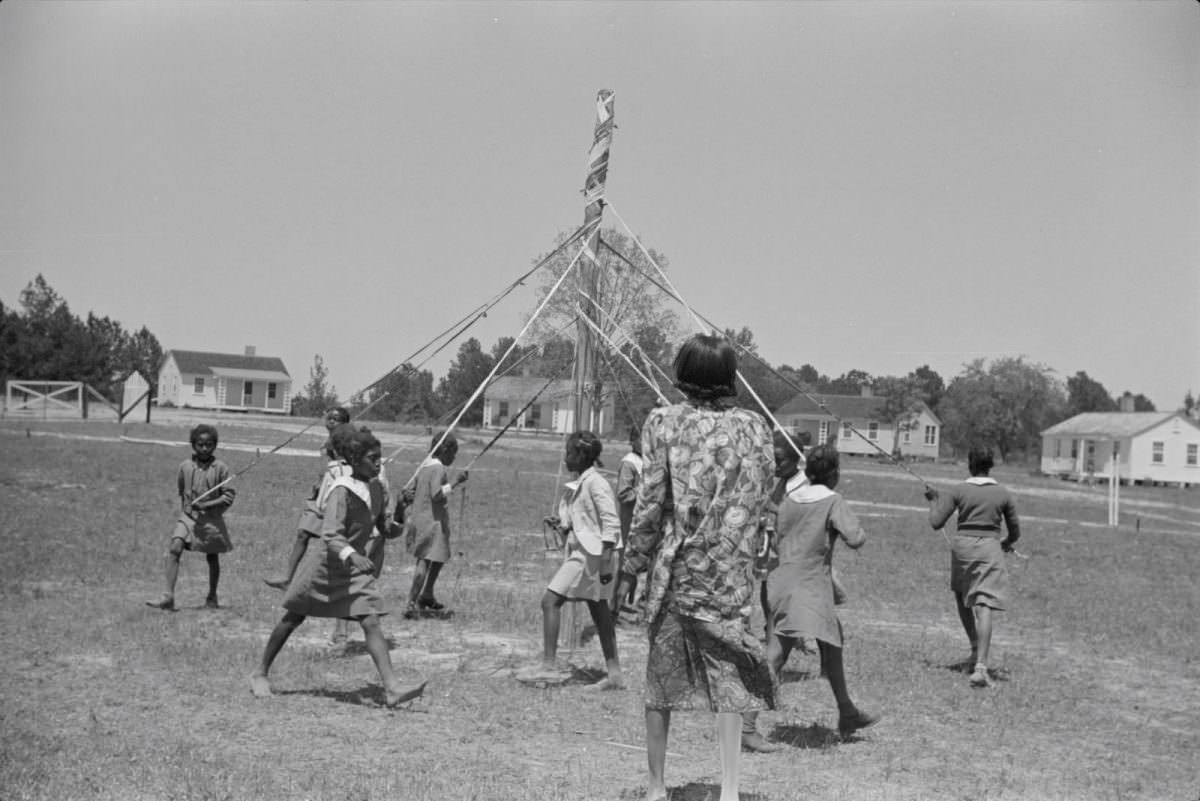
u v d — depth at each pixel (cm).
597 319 961
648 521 536
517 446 4744
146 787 541
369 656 902
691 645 531
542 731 699
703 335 558
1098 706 880
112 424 4719
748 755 676
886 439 7588
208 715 693
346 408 916
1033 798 610
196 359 7650
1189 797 632
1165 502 4684
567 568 830
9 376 6038
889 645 1084
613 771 615
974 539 938
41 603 1065
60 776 553
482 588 1308
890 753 691
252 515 1927
